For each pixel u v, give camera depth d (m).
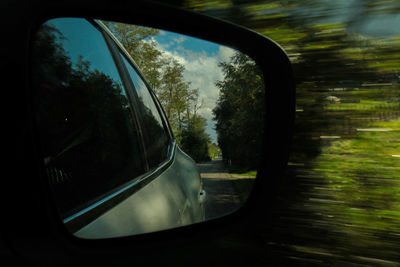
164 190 1.33
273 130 1.21
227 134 1.64
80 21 1.11
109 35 1.41
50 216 0.62
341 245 2.12
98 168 0.93
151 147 1.50
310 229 2.16
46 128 0.75
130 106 1.41
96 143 0.97
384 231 2.04
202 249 2.05
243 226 1.13
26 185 0.58
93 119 1.00
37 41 0.73
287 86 1.21
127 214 0.95
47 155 0.72
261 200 1.17
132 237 0.85
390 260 2.03
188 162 2.05
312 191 2.19
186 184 1.70
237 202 1.17
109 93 1.21
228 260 2.13
